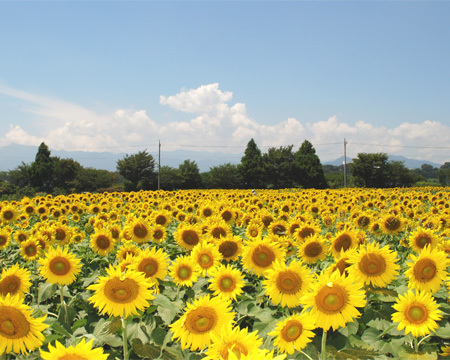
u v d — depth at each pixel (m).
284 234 10.08
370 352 4.55
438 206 19.47
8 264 9.30
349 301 3.94
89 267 8.83
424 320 4.44
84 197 26.20
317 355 4.62
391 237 11.39
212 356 2.75
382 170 90.25
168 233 12.47
